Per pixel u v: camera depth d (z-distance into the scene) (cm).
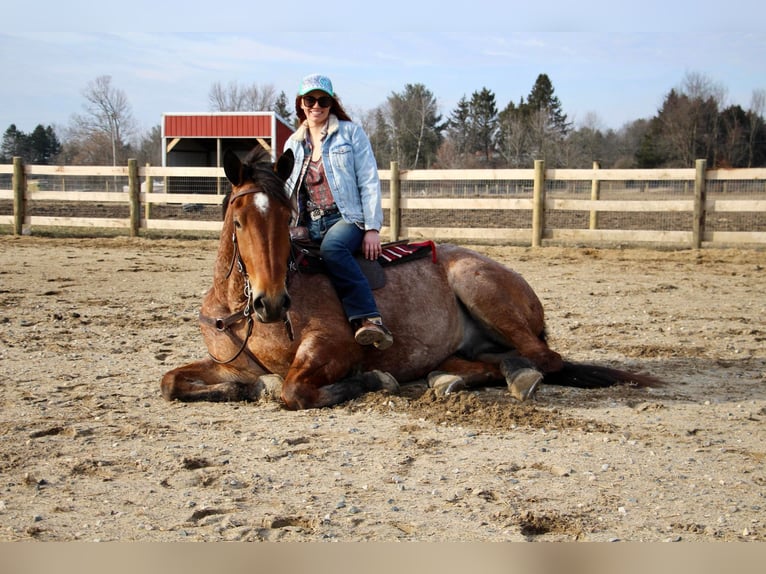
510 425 452
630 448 414
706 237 1498
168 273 1215
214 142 3192
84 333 741
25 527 306
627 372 577
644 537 303
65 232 1850
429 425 451
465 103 8694
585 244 1608
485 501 337
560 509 329
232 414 473
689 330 792
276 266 431
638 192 3944
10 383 545
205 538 299
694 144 6719
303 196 519
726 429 454
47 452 398
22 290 1001
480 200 1586
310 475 368
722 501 340
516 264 1345
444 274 554
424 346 534
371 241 507
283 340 483
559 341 736
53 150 8456
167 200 1783
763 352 689
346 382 497
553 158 7250
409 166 7788
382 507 330
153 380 564
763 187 3862
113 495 341
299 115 532
